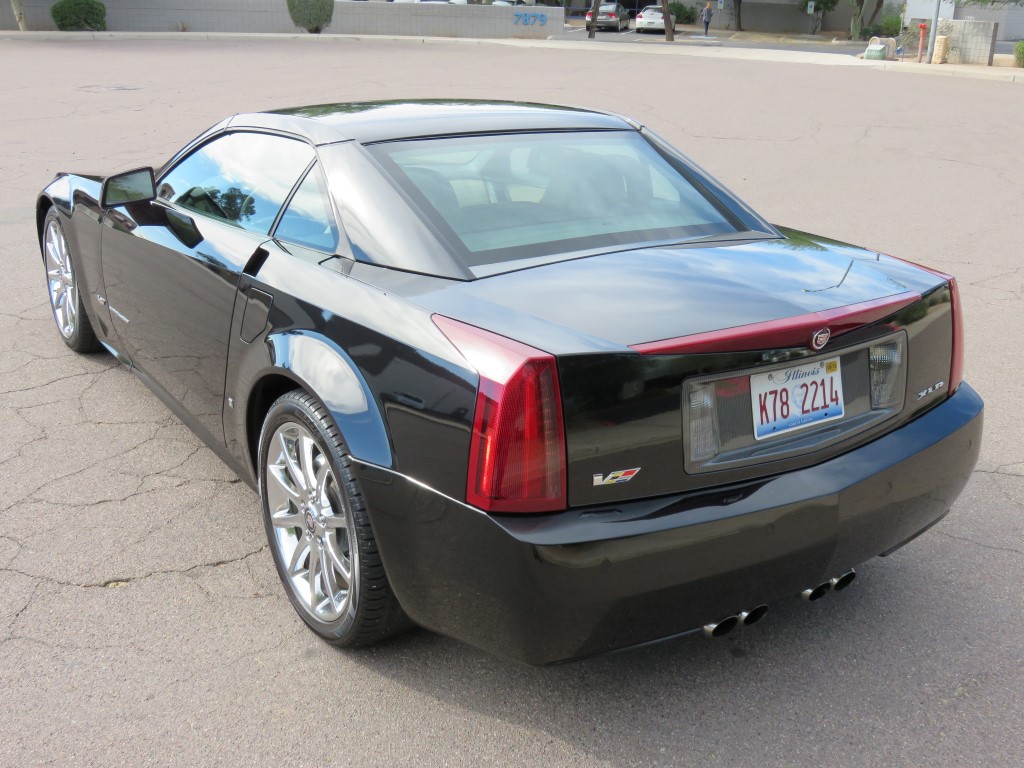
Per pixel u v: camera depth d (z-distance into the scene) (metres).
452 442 2.25
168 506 3.70
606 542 2.16
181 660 2.79
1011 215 9.23
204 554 3.36
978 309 6.29
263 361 2.86
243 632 2.93
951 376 2.85
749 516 2.30
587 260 2.69
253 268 3.04
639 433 2.22
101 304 4.49
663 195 3.18
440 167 2.99
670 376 2.23
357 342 2.53
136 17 36.19
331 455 2.56
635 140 3.49
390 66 24.91
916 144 13.51
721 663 2.79
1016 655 2.82
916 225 8.79
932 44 28.95
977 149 13.15
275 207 3.19
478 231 2.76
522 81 21.70
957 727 2.53
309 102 17.70
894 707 2.60
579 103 17.72
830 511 2.42
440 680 2.71
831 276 2.70
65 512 3.63
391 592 2.57
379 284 2.61
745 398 2.36
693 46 36.00
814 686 2.69
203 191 3.67
